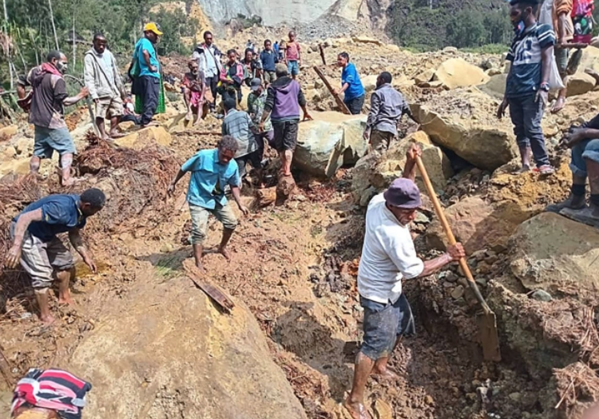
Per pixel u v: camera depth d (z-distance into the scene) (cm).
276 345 469
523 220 471
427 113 608
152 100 837
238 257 552
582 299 376
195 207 489
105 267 534
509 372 400
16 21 2541
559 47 620
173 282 456
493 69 1013
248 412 365
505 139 540
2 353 438
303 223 632
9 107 1598
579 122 578
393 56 1853
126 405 364
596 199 413
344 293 521
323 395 428
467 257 476
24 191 581
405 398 426
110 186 607
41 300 464
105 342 400
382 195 386
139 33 3591
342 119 755
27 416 216
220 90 1059
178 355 386
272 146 706
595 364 343
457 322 439
